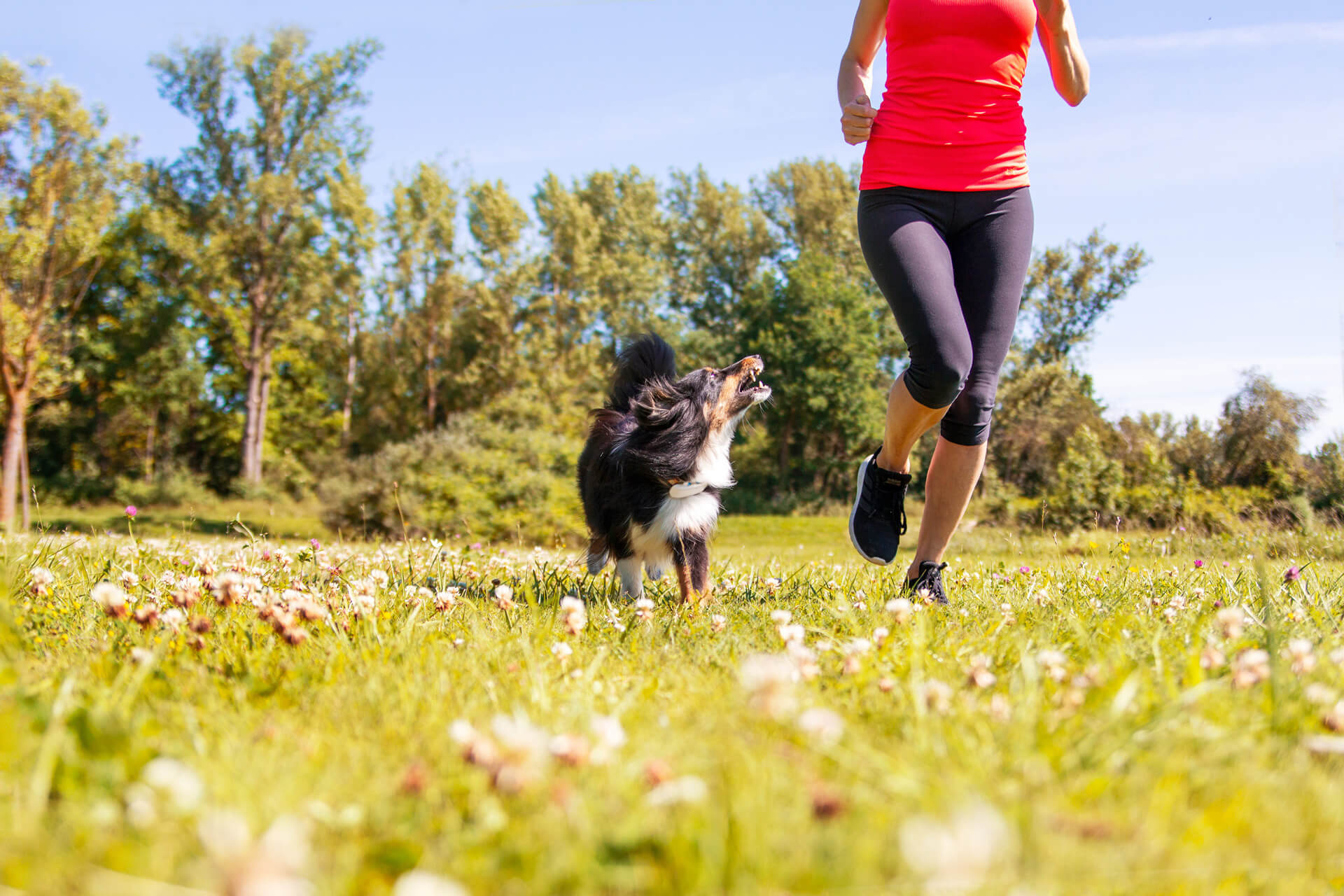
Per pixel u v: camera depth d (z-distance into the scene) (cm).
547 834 114
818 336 3656
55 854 103
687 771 138
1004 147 339
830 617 299
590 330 4022
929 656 220
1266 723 162
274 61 3303
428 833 119
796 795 123
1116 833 116
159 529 1320
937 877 97
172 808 113
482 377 3594
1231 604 317
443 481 1788
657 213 4762
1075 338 4384
